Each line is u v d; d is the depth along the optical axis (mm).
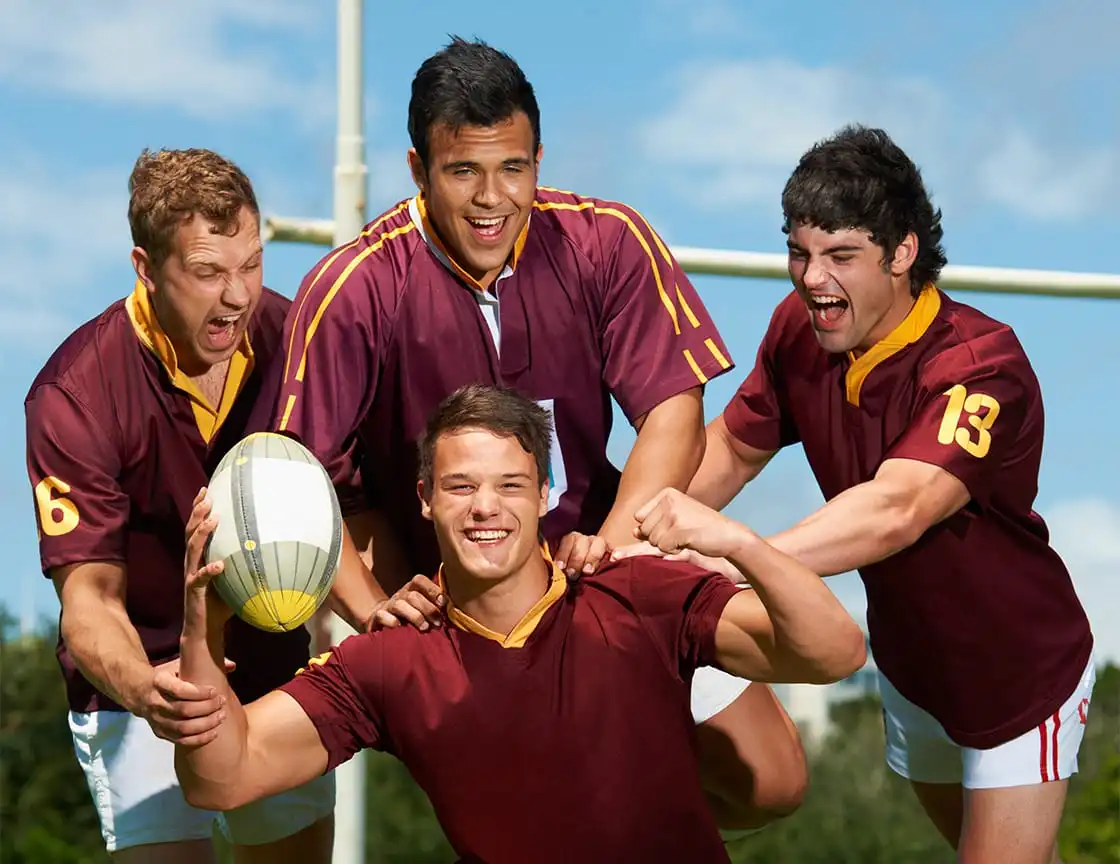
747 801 9672
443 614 7742
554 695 7523
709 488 10039
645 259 9023
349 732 7648
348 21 15281
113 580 8898
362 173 15258
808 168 8961
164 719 7203
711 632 7543
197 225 8258
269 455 7605
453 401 7559
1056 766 9758
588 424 9055
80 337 9117
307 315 8805
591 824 7480
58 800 31812
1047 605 9695
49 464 8883
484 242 8391
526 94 8312
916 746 10203
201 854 9789
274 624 7473
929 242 9156
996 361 9211
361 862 14922
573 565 7730
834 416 9539
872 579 9656
